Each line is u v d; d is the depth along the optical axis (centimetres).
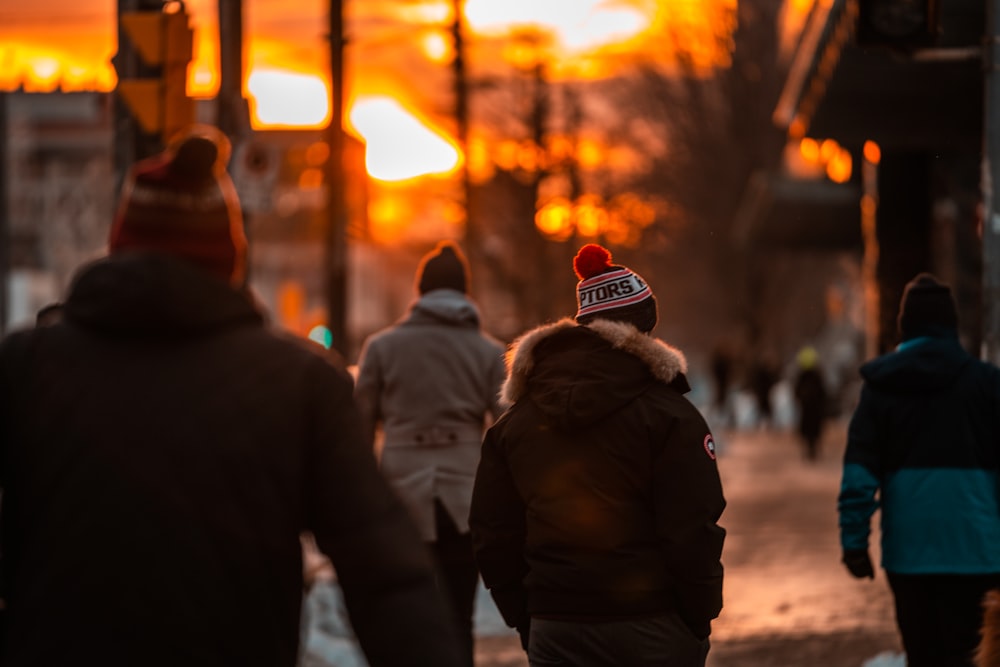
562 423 882
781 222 4344
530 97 8700
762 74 9212
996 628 994
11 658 507
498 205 8575
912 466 1192
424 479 1438
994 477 1191
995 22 1742
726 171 9438
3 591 535
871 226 3325
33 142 10806
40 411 522
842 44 2439
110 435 514
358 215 2997
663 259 11525
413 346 1459
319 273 14975
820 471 5178
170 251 540
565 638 889
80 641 500
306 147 2173
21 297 10081
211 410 519
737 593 2294
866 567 1212
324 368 543
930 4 1717
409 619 529
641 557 880
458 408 1452
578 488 885
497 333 7200
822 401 5762
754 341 11012
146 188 542
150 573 503
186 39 1709
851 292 9869
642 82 9794
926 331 1202
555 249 9012
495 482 936
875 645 1875
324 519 537
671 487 873
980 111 2766
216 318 534
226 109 2020
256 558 515
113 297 523
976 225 3416
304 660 1648
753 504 3850
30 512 519
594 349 895
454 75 5725
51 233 10556
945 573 1178
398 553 534
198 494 510
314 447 535
